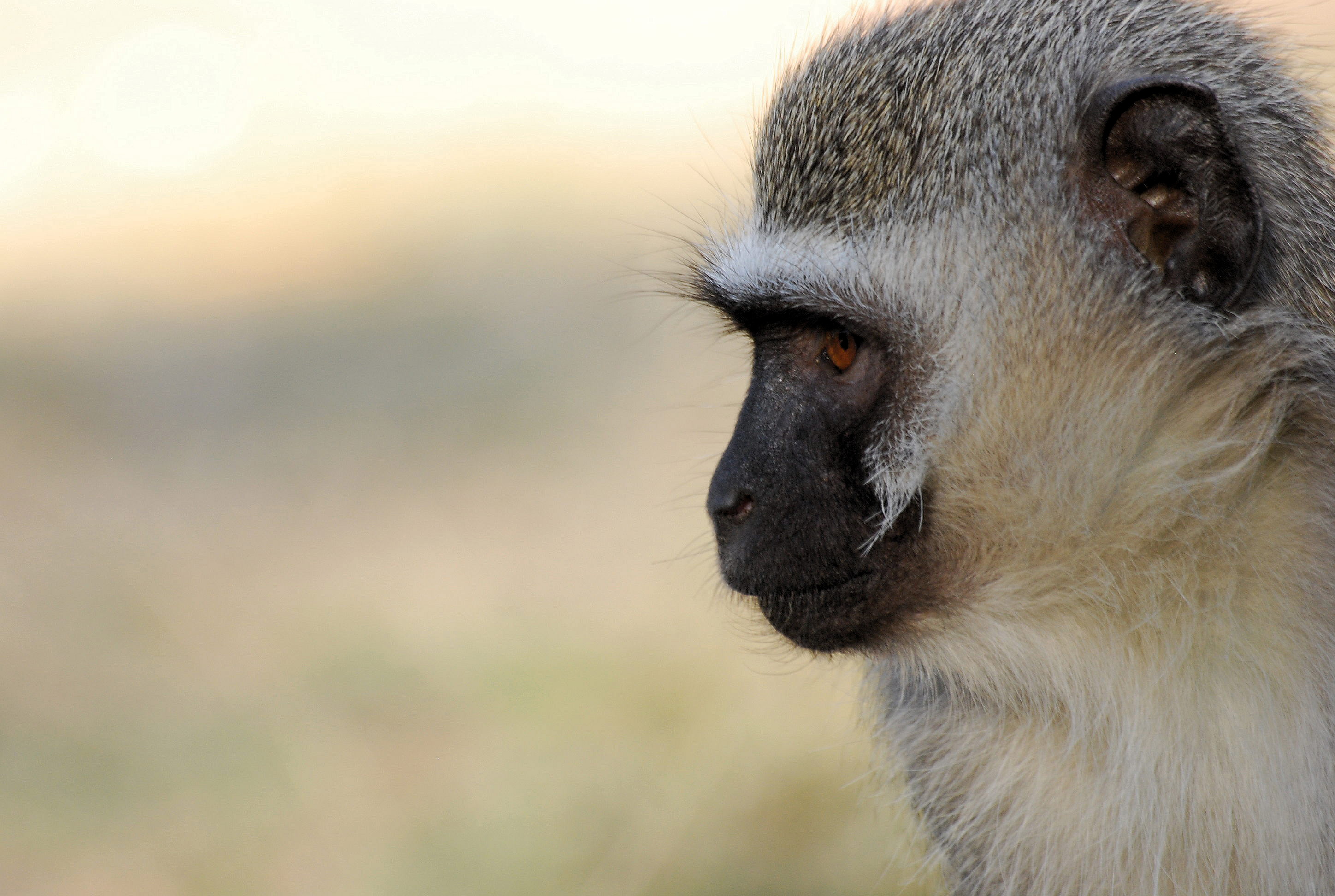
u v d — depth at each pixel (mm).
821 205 5789
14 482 17734
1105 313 5324
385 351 22109
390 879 9508
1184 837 5512
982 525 5578
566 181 27672
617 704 10680
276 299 25484
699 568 13297
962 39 5883
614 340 20594
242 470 18344
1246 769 5309
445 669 12102
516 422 18922
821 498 5711
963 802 6387
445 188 29359
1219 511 5258
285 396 20938
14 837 10367
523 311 22109
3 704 12008
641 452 17203
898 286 5555
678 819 9531
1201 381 5344
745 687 10547
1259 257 5137
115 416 20625
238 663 12648
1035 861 6102
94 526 16422
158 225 31516
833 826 9406
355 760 11031
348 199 30141
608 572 14219
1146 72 5555
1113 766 5699
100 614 13836
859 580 5730
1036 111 5496
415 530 16125
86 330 24781
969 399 5469
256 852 9977
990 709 6133
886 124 5746
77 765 11172
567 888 9305
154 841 10258
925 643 5840
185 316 25594
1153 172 5246
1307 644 5184
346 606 13664
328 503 17094
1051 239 5363
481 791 10164
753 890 9117
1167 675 5402
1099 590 5457
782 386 5863
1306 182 5684
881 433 5617
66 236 31562
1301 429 5305
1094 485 5371
